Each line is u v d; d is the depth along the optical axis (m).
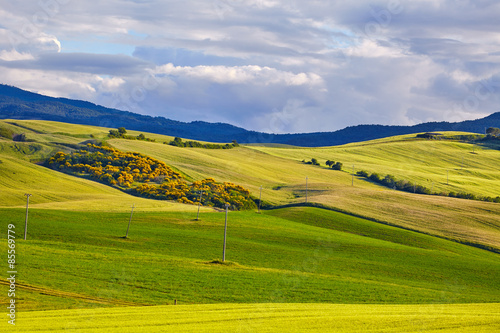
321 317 27.61
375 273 48.31
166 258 46.62
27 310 28.17
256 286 37.91
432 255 58.97
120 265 41.53
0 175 88.19
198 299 33.59
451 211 86.88
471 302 37.88
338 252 57.22
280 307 30.50
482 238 70.94
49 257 41.91
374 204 90.81
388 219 80.31
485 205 92.50
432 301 37.00
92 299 31.55
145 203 81.88
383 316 28.09
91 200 80.38
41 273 36.50
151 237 58.00
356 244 62.06
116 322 25.77
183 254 50.97
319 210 85.06
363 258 55.00
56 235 54.62
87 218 65.50
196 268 42.84
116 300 31.77
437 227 76.31
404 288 41.38
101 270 39.19
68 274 37.06
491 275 50.66
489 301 38.94
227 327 25.33
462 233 73.25
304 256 54.06
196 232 63.09
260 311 29.05
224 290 36.12
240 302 33.47
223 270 43.00
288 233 66.69
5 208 65.81
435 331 25.22
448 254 60.62
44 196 79.56
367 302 35.44
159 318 26.83
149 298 32.91
